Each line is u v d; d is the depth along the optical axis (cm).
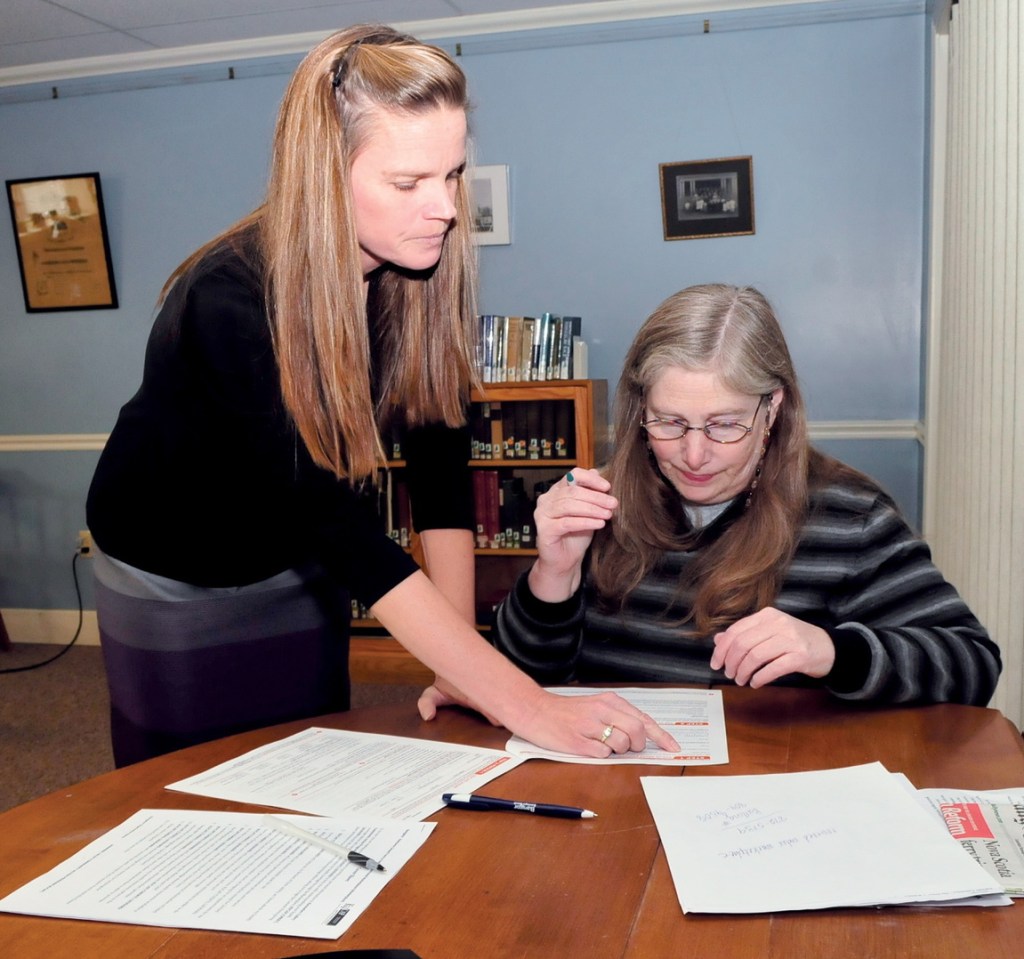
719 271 363
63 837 89
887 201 347
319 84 99
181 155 406
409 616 108
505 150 376
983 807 86
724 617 133
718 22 353
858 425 356
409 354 128
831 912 72
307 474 108
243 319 106
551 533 124
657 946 68
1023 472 210
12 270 429
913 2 337
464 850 83
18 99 418
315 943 70
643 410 134
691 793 92
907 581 133
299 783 99
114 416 427
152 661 127
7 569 445
